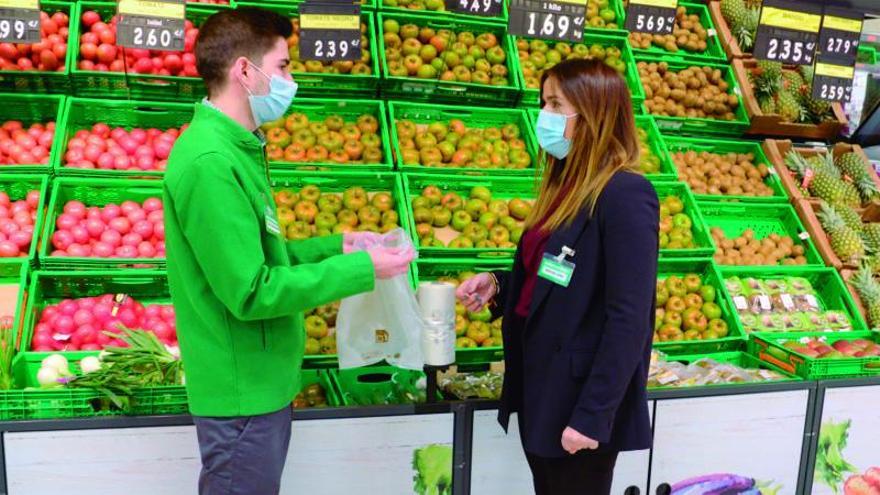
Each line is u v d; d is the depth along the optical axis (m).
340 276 1.95
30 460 2.55
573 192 2.14
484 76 4.32
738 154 4.73
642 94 4.50
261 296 1.86
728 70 4.93
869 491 3.45
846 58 4.33
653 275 2.04
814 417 3.30
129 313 3.16
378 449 2.81
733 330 3.75
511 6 3.69
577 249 2.12
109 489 2.62
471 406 2.87
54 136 3.54
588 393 2.04
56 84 3.72
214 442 2.03
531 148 4.13
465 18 4.43
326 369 3.17
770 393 3.22
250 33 1.96
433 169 3.89
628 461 3.09
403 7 4.43
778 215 4.48
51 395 2.57
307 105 4.05
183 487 2.67
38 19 3.32
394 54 4.23
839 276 4.16
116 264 3.21
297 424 2.72
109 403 2.64
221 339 1.98
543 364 2.20
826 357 3.42
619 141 2.14
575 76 2.12
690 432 3.15
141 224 3.38
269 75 2.00
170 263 2.00
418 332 2.57
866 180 4.69
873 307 4.00
